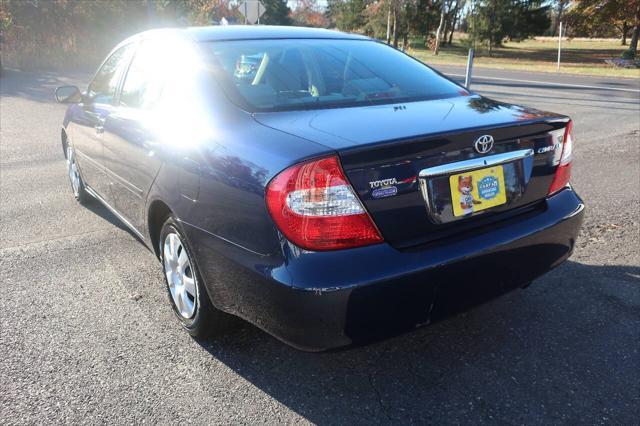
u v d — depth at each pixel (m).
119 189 3.61
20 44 18.88
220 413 2.37
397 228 2.20
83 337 2.94
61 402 2.43
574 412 2.35
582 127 9.32
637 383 2.53
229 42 3.14
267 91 2.76
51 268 3.77
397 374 2.63
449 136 2.26
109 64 4.21
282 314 2.13
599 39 73.38
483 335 2.95
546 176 2.72
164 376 2.61
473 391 2.50
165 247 3.00
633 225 4.52
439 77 3.36
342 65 3.14
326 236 2.07
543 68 26.48
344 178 2.08
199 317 2.74
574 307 3.21
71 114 4.82
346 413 2.37
